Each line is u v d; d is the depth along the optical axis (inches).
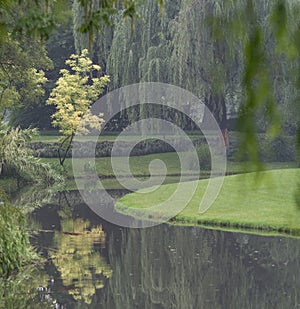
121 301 454.6
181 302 459.2
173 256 618.5
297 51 66.2
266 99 65.7
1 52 1296.8
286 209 837.8
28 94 1497.3
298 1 67.1
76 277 525.3
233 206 892.6
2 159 1254.9
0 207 522.3
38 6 131.0
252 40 68.2
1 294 468.4
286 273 542.0
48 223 823.7
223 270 559.2
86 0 123.9
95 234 743.7
